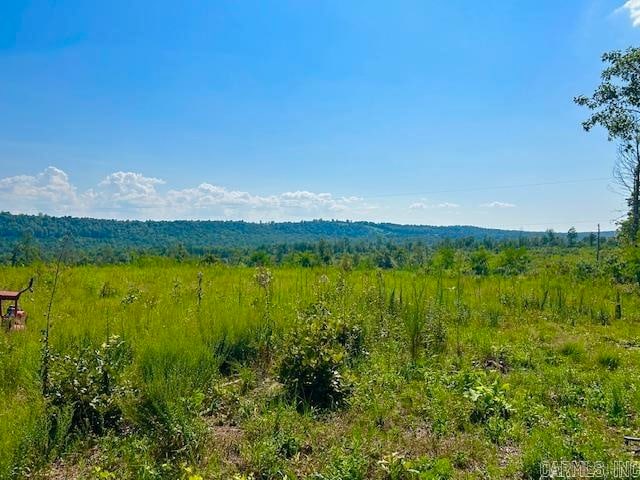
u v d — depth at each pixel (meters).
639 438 5.36
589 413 6.30
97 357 5.99
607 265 24.47
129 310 10.33
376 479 4.66
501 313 13.12
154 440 5.13
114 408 5.57
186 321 8.63
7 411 5.11
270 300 11.00
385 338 9.36
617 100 24.56
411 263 36.03
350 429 5.65
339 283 13.38
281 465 4.77
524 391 6.93
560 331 11.38
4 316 8.85
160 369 6.10
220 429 5.67
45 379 5.61
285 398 6.44
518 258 30.20
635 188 28.78
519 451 5.26
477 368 8.16
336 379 6.59
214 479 4.54
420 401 6.56
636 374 7.85
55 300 12.08
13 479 4.38
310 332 7.17
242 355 8.18
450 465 4.77
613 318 13.27
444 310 11.95
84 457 4.89
